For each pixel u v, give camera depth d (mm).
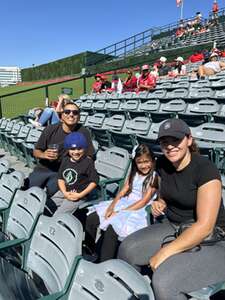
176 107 7715
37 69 46562
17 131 8875
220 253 2359
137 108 9148
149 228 2811
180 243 2348
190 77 13820
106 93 13859
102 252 3164
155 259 2391
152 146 5152
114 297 1942
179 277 2230
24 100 21031
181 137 2428
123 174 4426
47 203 4129
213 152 4562
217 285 2170
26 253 2865
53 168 4672
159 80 15164
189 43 31906
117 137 6086
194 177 2461
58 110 7613
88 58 34312
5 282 2586
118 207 3508
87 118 8492
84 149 3920
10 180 4109
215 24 34469
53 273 2604
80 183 3969
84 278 2119
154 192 3498
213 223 2357
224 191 2918
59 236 2602
